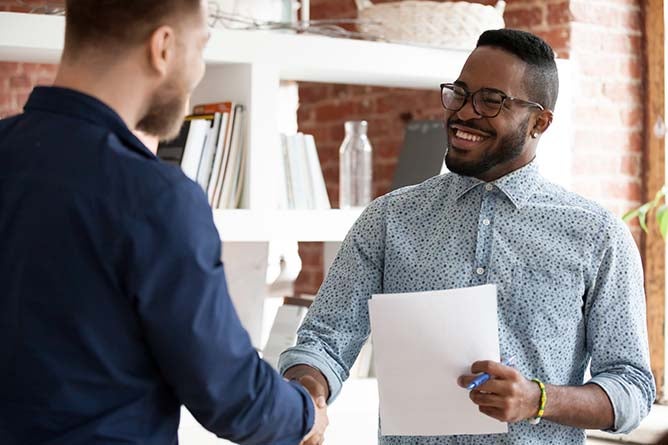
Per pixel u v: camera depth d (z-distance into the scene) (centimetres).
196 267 173
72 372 173
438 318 223
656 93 462
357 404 388
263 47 358
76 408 174
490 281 235
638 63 465
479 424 225
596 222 235
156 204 173
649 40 463
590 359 246
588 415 224
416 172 449
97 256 172
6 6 461
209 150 357
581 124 446
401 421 229
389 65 383
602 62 451
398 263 243
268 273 439
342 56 374
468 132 234
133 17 179
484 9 396
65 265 172
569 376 236
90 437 174
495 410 217
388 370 228
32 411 174
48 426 174
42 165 176
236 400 183
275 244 442
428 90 476
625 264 235
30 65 477
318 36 369
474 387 217
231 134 359
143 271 171
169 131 191
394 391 229
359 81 412
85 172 174
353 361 252
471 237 238
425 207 245
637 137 466
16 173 177
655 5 460
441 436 235
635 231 466
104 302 172
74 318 172
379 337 228
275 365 385
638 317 235
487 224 238
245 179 362
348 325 246
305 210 372
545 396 219
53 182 174
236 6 374
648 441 413
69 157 175
